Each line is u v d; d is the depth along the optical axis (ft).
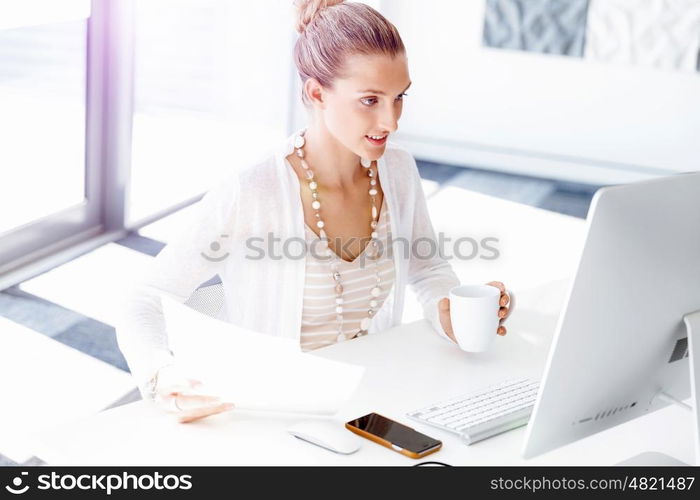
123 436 5.10
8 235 13.92
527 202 19.21
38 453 4.99
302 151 6.61
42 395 10.50
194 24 17.56
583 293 4.29
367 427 5.22
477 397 5.64
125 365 11.40
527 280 14.89
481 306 6.07
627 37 19.88
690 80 19.77
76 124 15.07
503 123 21.29
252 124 19.38
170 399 5.28
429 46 21.31
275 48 19.38
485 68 21.07
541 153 21.18
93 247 15.19
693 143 20.16
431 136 21.86
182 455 4.94
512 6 20.47
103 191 15.71
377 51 5.97
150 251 15.26
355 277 6.72
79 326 12.34
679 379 5.06
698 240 4.59
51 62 14.44
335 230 6.66
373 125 6.14
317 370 5.26
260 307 6.70
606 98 20.45
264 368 5.29
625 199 4.26
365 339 6.50
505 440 5.28
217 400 5.26
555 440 4.67
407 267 7.07
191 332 5.36
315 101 6.34
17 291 13.30
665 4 19.44
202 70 17.93
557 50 20.43
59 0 12.90
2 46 13.76
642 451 5.26
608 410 4.82
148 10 16.55
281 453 5.00
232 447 5.04
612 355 4.55
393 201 6.90
